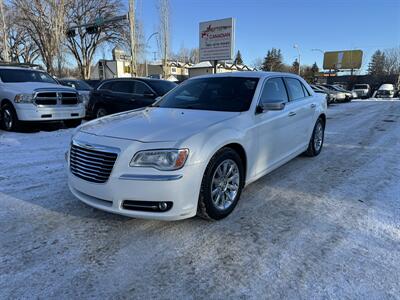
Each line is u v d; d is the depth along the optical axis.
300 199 4.19
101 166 3.19
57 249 3.00
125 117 4.05
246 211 3.82
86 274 2.64
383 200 4.15
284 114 4.77
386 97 39.53
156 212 3.09
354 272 2.67
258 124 4.08
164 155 3.03
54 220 3.55
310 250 2.99
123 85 9.88
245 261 2.83
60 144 7.40
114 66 39.56
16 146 7.14
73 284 2.52
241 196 4.28
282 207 3.94
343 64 65.69
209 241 3.15
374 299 2.36
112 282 2.55
